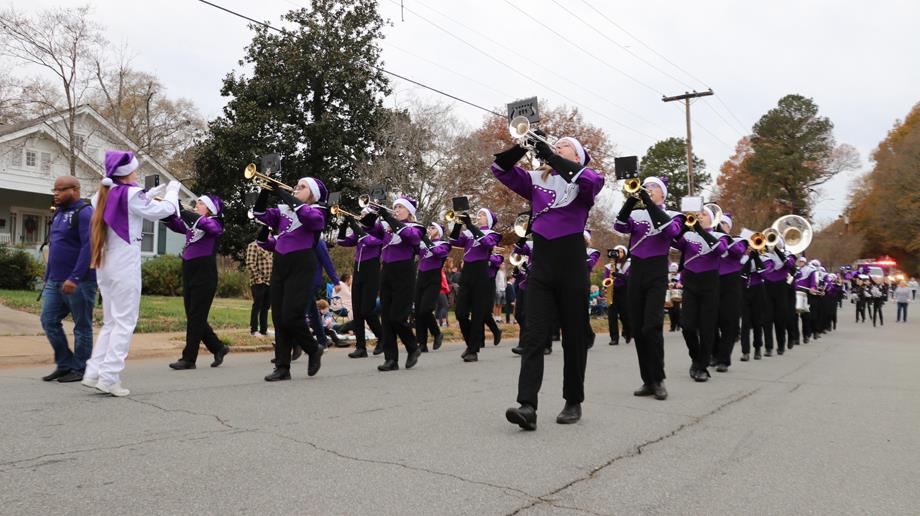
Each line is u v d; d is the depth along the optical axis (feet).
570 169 15.83
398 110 90.84
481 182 92.43
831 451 15.93
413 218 30.83
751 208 205.26
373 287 33.06
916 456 15.67
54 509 10.27
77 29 73.92
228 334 37.78
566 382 17.67
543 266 16.78
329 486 11.79
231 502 10.84
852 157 214.90
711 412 20.30
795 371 31.99
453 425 16.97
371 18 91.66
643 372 22.77
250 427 15.93
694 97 116.37
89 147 87.40
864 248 216.54
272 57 87.66
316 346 24.75
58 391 20.15
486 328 55.26
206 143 87.81
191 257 26.48
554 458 14.17
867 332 68.28
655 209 21.95
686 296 27.86
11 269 63.72
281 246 23.80
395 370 27.94
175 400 18.98
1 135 78.23
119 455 13.23
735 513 11.41
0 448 13.55
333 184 89.04
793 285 46.55
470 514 10.71
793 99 215.51
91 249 19.49
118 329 19.35
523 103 16.06
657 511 11.32
